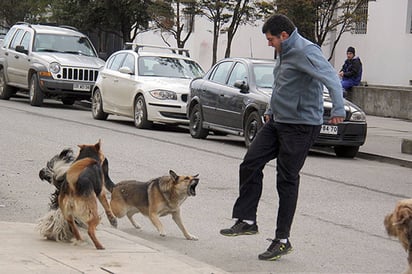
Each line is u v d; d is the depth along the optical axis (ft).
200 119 60.70
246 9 80.28
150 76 67.46
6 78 87.04
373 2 91.76
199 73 69.72
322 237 30.01
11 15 123.95
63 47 83.61
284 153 25.88
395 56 89.71
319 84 25.98
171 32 90.63
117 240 26.61
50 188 36.19
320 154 57.00
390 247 28.91
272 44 25.82
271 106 26.27
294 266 25.73
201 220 31.81
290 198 25.95
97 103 72.33
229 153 52.80
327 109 52.95
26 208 31.86
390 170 49.85
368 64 93.04
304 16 73.87
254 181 26.45
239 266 25.44
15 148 48.29
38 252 24.27
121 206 28.94
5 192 34.91
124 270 22.81
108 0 94.27
